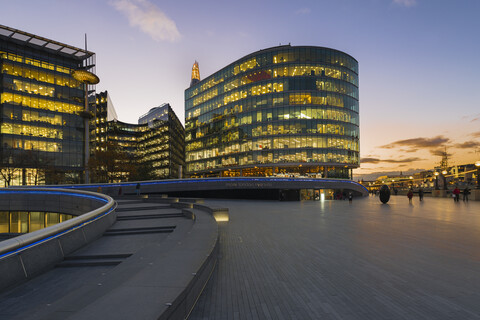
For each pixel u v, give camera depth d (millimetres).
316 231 11383
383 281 5441
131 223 13992
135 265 5453
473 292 4836
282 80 63688
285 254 7695
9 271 6191
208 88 79312
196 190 38375
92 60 62781
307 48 63969
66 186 35688
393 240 9406
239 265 6680
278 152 62531
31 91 54281
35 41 54656
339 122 63500
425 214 17312
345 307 4309
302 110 62406
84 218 9836
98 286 4199
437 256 7266
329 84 63781
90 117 58625
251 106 66750
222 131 73250
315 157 61344
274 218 15859
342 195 38531
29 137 53031
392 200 34000
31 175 51844
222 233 11094
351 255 7473
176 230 10281
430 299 4559
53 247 7965
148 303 3189
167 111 123500
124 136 141875
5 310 5102
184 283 3973
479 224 12891
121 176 54156
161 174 119812
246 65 68812
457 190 28688
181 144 150625
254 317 3990
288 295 4820
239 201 33500
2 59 51531
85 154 59594
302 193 36031
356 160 65375
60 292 6008
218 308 4301
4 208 25359
